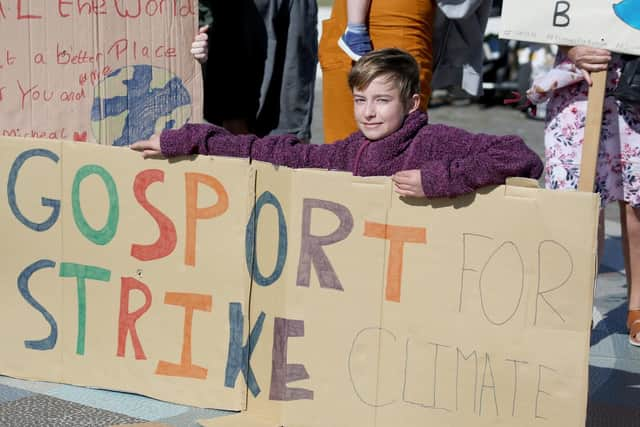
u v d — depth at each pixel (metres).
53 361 4.06
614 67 4.66
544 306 3.27
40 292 4.04
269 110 5.18
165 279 3.83
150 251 3.84
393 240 3.44
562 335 3.26
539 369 3.30
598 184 4.78
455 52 5.14
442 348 3.42
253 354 3.73
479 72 5.16
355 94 3.68
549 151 4.87
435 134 3.62
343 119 4.92
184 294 3.81
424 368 3.45
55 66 4.19
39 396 3.92
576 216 3.20
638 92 4.54
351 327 3.54
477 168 3.26
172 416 3.75
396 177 3.37
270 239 3.63
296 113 5.20
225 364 3.78
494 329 3.34
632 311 4.98
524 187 3.25
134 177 3.82
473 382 3.39
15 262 4.05
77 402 3.87
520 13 4.05
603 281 6.21
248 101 5.14
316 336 3.60
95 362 3.99
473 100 15.25
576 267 3.22
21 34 4.14
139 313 3.89
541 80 4.74
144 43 4.22
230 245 3.71
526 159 3.30
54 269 4.01
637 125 4.73
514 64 14.73
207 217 3.73
